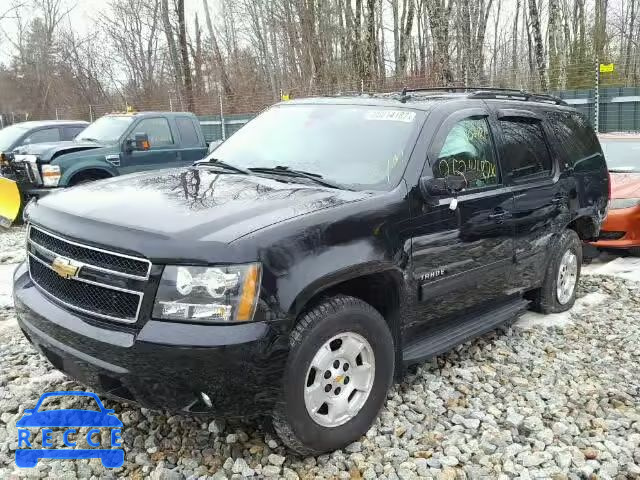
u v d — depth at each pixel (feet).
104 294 9.92
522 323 18.28
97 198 11.46
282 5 84.28
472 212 13.65
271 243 9.68
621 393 13.87
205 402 9.47
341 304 10.61
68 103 107.65
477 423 12.34
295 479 10.27
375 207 11.45
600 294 21.44
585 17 102.58
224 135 68.95
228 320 9.29
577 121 19.49
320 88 77.05
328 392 10.72
